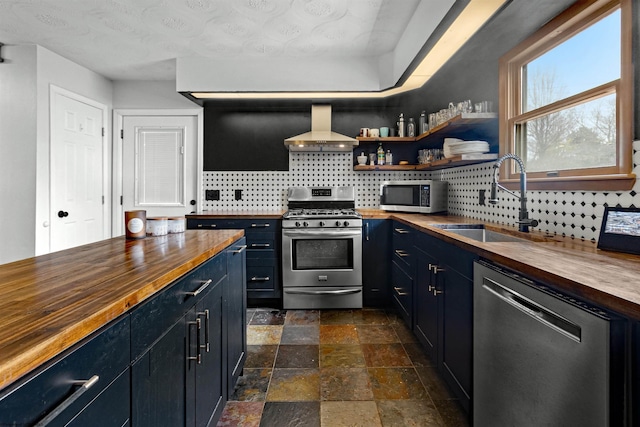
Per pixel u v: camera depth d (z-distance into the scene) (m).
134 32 2.49
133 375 0.77
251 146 3.63
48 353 0.52
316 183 3.62
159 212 3.65
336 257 3.01
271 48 2.75
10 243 2.74
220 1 2.08
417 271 2.23
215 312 1.37
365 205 3.61
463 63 2.37
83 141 3.23
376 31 2.47
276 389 1.78
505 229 1.92
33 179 2.73
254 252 3.08
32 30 2.48
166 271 0.95
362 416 1.56
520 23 1.79
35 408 0.50
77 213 3.16
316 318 2.80
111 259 1.11
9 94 2.72
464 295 1.49
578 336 0.82
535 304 0.98
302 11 2.20
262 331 2.53
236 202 3.63
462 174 2.85
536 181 1.82
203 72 2.97
